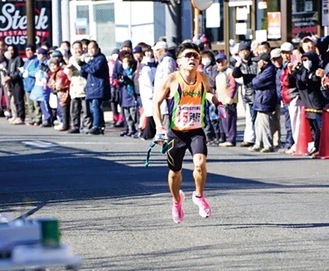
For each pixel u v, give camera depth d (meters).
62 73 52.06
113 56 55.72
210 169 36.16
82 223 24.89
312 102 38.78
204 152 23.64
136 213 26.33
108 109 65.56
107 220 25.33
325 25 55.62
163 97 23.61
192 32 57.72
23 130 53.47
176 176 23.89
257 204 27.59
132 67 47.88
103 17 69.75
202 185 24.02
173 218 24.45
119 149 42.59
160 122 23.62
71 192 30.30
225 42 61.03
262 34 58.47
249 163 37.81
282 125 50.62
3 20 69.31
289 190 30.55
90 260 20.38
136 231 23.70
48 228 8.67
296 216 25.59
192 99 23.52
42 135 49.91
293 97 40.06
